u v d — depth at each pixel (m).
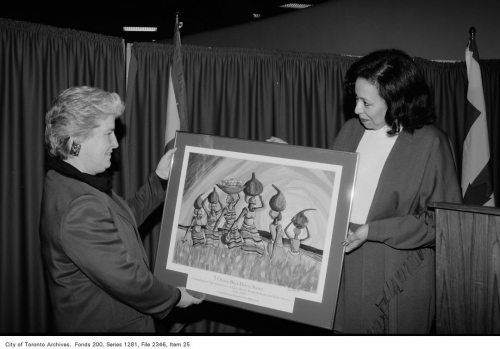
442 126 2.85
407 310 1.58
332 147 1.80
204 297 1.53
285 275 1.48
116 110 1.37
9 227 2.23
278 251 1.50
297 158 1.53
